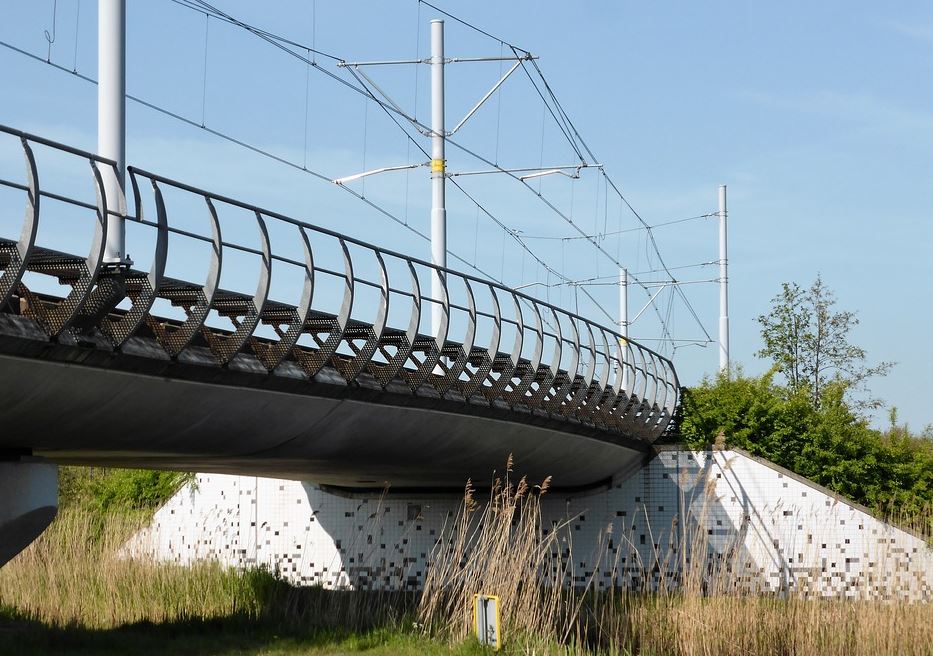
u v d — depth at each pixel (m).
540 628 16.61
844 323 40.88
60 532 21.95
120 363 11.70
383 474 22.30
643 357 26.56
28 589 19.69
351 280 14.64
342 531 28.66
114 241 12.04
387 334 16.78
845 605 19.23
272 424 14.57
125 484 33.81
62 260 11.26
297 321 13.68
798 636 18.22
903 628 18.20
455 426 18.64
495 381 18.94
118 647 14.73
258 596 21.12
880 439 28.81
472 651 14.67
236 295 13.63
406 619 17.42
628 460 27.78
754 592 19.72
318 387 14.80
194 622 17.61
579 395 22.31
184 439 13.61
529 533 18.72
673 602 18.84
